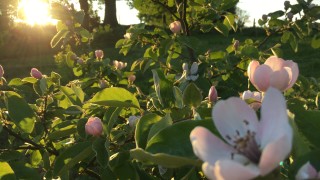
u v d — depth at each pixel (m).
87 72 0.67
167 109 0.32
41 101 0.44
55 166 0.32
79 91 0.43
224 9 0.64
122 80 0.68
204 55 0.61
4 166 0.33
